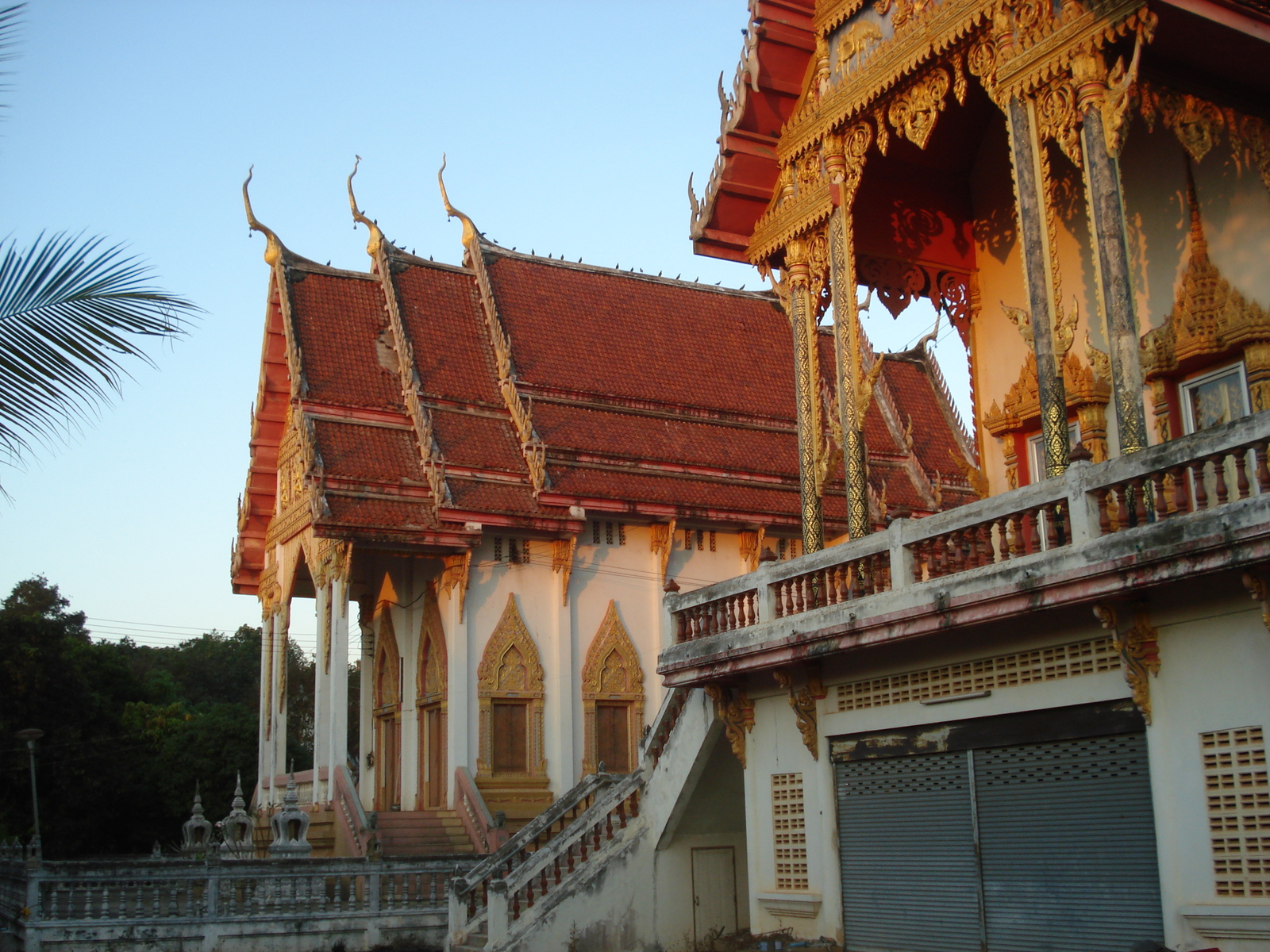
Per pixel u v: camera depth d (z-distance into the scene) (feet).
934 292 57.82
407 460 99.19
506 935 53.78
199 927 66.28
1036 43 41.88
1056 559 34.81
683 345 118.73
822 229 53.52
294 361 100.53
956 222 58.54
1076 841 37.24
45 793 127.44
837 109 51.75
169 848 139.13
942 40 46.03
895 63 48.52
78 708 131.44
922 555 41.16
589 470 102.42
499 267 115.65
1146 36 38.42
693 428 111.34
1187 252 46.70
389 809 107.86
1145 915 34.88
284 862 69.92
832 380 120.37
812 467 53.26
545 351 110.11
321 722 97.04
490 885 54.85
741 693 51.72
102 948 63.77
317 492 92.58
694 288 125.80
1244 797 32.12
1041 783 38.63
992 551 38.27
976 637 40.40
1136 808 35.47
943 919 41.63
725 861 58.90
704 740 54.29
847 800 46.39
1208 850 32.76
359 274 111.24
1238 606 32.42
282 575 112.88
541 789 95.86
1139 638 34.50
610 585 102.42
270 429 117.39
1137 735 35.58
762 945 47.65
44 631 129.39
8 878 71.36
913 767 43.60
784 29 53.83
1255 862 31.68
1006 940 39.17
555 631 98.94
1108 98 39.45
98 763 131.64
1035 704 38.24
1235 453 30.99
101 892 65.21
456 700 94.12
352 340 105.50
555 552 99.91
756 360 121.39
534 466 99.19
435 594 100.37
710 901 58.03
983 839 40.42
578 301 117.29
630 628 102.42
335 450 96.99
